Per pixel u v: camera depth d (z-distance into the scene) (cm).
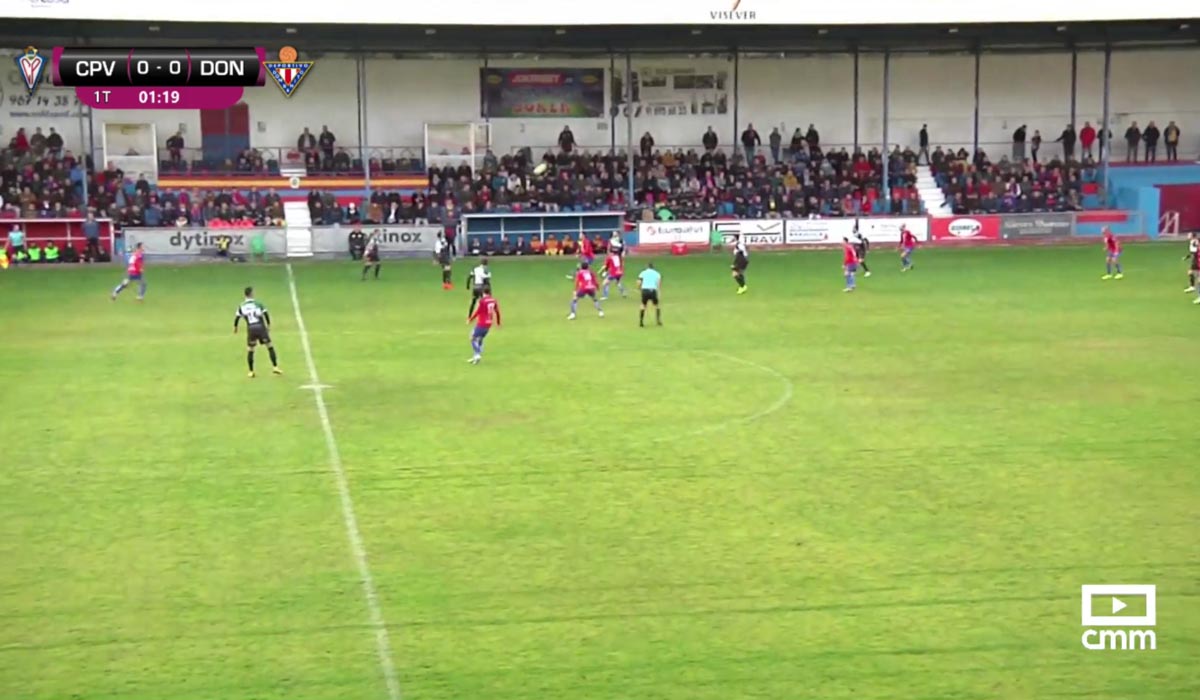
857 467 2222
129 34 5753
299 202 6109
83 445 2389
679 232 5972
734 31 6034
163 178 6006
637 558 1781
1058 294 4366
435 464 2255
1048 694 1377
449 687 1401
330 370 3089
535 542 1850
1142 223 6275
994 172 6506
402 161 6316
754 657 1470
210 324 3794
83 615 1594
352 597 1648
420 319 3891
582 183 6184
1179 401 2691
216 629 1552
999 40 6425
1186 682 1401
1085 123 6931
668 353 3297
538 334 3603
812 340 3481
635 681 1412
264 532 1898
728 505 2016
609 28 5875
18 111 6147
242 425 2536
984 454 2297
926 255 5684
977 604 1612
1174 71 6919
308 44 6059
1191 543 1820
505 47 6250
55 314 3997
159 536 1881
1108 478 2141
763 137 6856
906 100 6894
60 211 5653
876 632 1534
